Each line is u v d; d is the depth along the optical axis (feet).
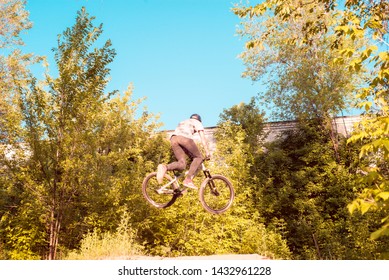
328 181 60.85
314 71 64.03
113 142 52.44
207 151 20.65
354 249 45.62
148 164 53.72
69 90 38.11
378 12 25.39
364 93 16.61
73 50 38.55
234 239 45.01
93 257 30.58
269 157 65.10
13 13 65.57
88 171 40.73
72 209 40.93
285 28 62.28
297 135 68.74
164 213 45.93
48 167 38.47
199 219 47.14
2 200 40.09
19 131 37.35
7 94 52.19
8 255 38.70
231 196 21.15
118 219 44.01
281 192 59.93
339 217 57.41
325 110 61.77
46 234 39.96
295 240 57.16
